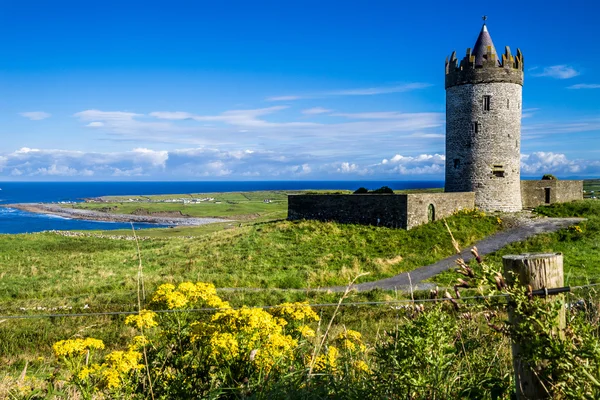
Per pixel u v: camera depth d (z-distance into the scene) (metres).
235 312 5.38
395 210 36.75
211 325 5.44
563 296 3.45
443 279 26.67
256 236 38.38
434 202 37.97
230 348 5.08
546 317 3.22
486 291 3.77
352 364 5.55
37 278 32.28
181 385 5.32
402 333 4.31
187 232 74.25
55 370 7.29
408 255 32.41
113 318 20.56
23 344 16.80
